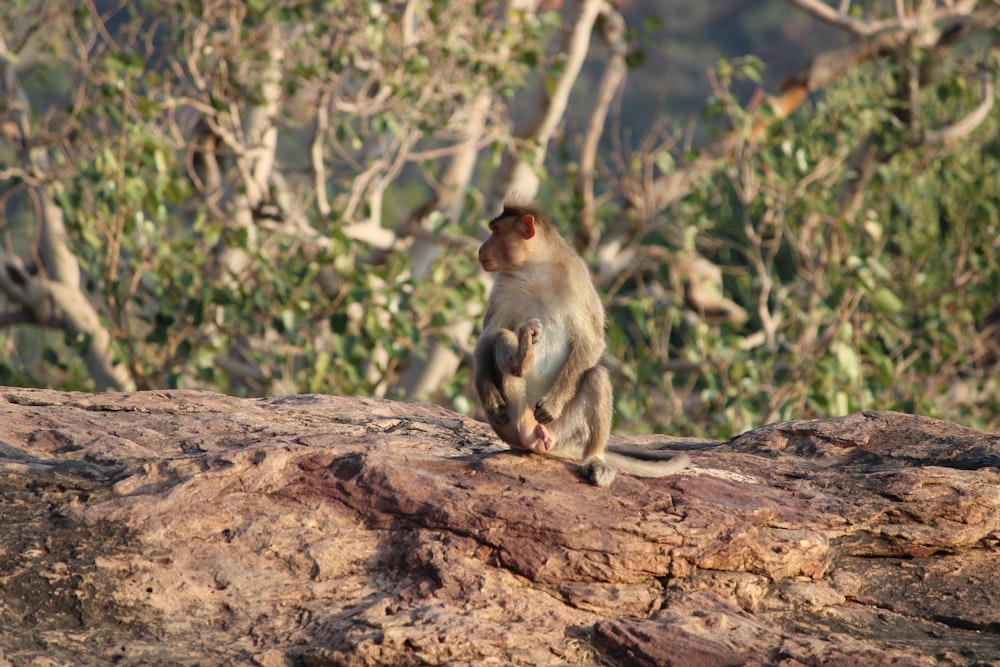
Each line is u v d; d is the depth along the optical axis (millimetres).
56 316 16109
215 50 15102
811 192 16531
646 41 17016
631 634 5789
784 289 16719
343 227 15305
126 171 13828
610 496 6656
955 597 6820
